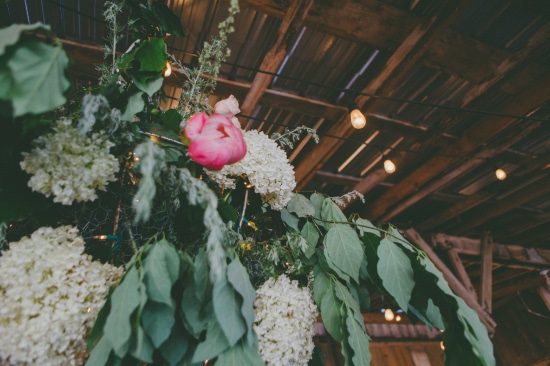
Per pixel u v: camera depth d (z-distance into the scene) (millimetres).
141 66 632
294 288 696
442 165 5301
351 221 855
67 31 3352
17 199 572
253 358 537
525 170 5867
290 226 823
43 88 429
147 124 699
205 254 598
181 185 555
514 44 3961
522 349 9539
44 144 527
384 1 3512
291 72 4141
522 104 4227
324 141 4902
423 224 7688
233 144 589
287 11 3139
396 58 3660
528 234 8234
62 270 518
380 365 9852
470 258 8055
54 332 477
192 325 542
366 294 856
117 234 677
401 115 4945
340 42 3805
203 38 3566
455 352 669
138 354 459
